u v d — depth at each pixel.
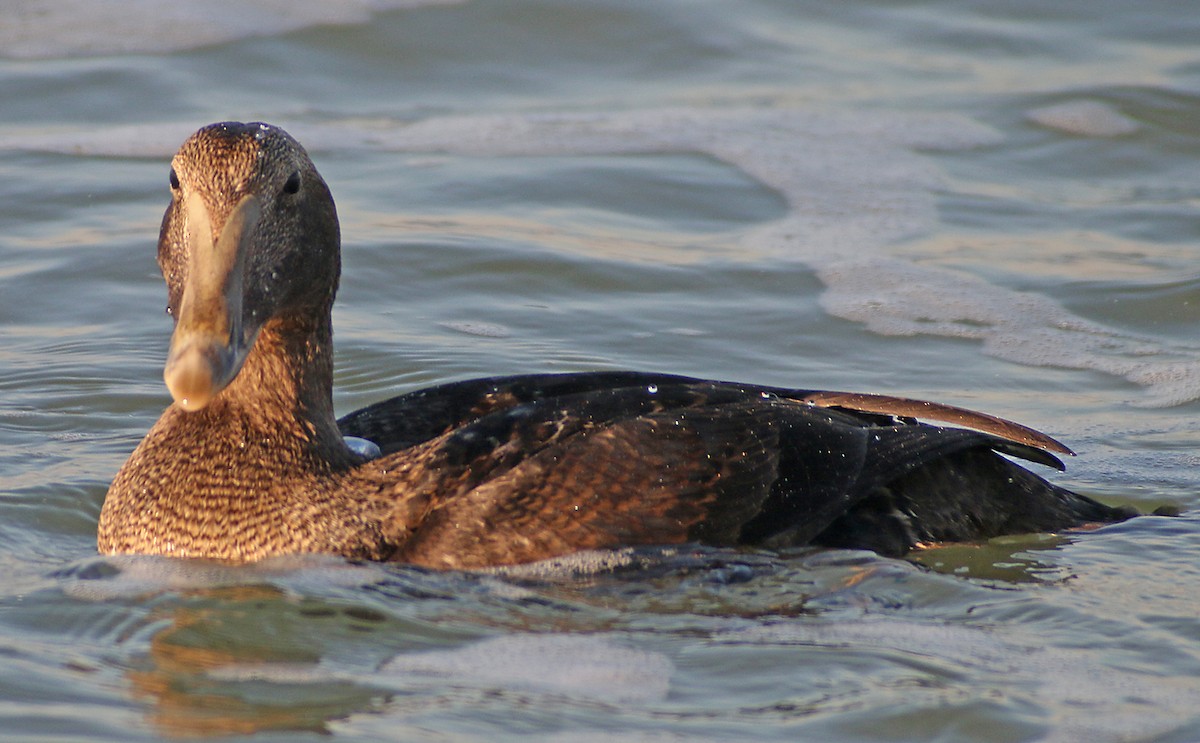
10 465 10.79
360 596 8.57
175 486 9.10
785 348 13.42
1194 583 9.11
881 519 9.62
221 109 18.73
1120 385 12.91
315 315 9.31
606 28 21.55
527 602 8.60
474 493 8.93
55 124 18.00
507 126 18.61
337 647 8.03
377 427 9.89
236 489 9.06
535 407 9.39
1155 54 21.17
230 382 8.84
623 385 10.10
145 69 19.62
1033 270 15.15
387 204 16.09
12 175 16.45
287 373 9.20
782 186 17.11
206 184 8.60
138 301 13.92
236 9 21.55
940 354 13.41
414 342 13.23
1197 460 11.37
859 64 21.00
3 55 19.83
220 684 7.57
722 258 15.23
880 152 18.12
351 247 14.87
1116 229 16.14
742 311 14.12
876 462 9.59
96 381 12.41
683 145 18.11
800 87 20.17
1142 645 8.20
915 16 22.48
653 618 8.48
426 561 8.89
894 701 7.48
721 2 22.53
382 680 7.66
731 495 9.14
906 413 9.87
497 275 14.58
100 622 8.23
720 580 8.84
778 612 8.61
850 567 9.08
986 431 9.84
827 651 8.05
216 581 8.72
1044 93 19.89
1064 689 7.67
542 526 8.88
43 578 8.93
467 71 20.41
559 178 17.00
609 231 15.78
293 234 8.98
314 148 17.64
